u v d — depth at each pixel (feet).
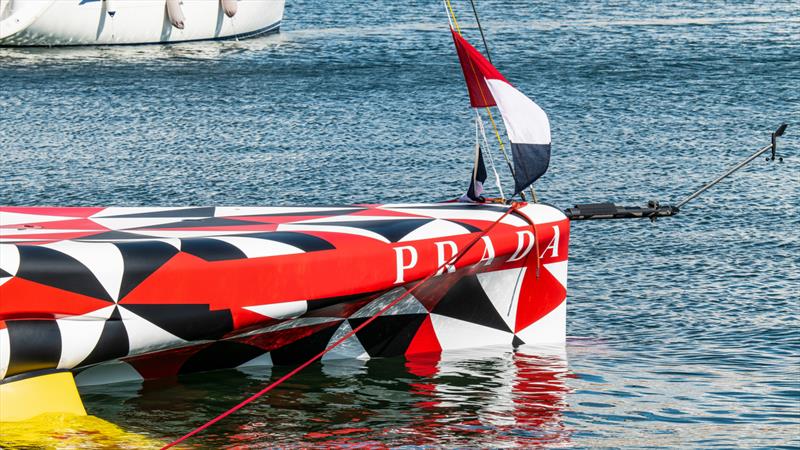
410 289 72.28
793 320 84.79
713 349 77.51
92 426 60.13
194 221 74.18
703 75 234.38
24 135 176.86
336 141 169.78
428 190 135.74
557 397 66.54
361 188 136.56
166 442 58.39
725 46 285.64
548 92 214.90
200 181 141.08
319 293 68.03
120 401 64.75
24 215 76.43
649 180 139.74
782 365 73.61
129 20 327.06
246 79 246.06
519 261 76.64
